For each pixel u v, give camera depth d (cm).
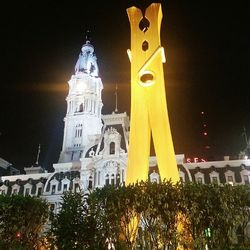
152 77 3969
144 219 2708
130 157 3669
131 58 4181
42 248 2788
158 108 3794
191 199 2717
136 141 3719
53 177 7894
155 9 4306
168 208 2694
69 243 2484
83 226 2559
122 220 2684
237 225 2723
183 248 2694
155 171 7269
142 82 3981
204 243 2648
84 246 2498
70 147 11262
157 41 4100
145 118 3819
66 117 11888
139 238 2702
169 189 2753
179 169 7244
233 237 2722
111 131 7756
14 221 2717
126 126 8281
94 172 7462
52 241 2561
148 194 2714
